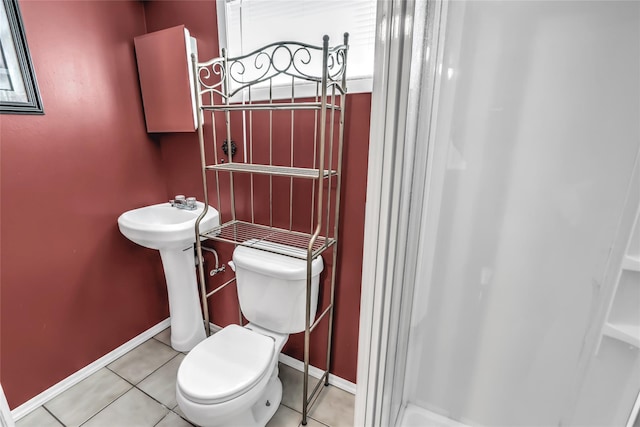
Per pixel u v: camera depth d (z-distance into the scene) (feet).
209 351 4.00
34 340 4.47
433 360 4.43
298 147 4.50
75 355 4.99
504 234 3.66
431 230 4.03
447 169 3.77
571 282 3.44
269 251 4.12
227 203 5.37
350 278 4.61
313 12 4.20
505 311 3.84
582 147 3.14
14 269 4.17
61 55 4.30
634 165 2.97
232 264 4.78
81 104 4.60
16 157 4.03
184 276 5.52
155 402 4.73
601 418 3.55
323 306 4.93
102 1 4.68
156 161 5.81
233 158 5.09
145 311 6.03
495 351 4.01
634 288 3.11
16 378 4.34
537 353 3.77
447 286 4.10
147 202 5.74
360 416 2.69
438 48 3.39
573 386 3.64
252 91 4.71
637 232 3.03
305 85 4.29
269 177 4.86
